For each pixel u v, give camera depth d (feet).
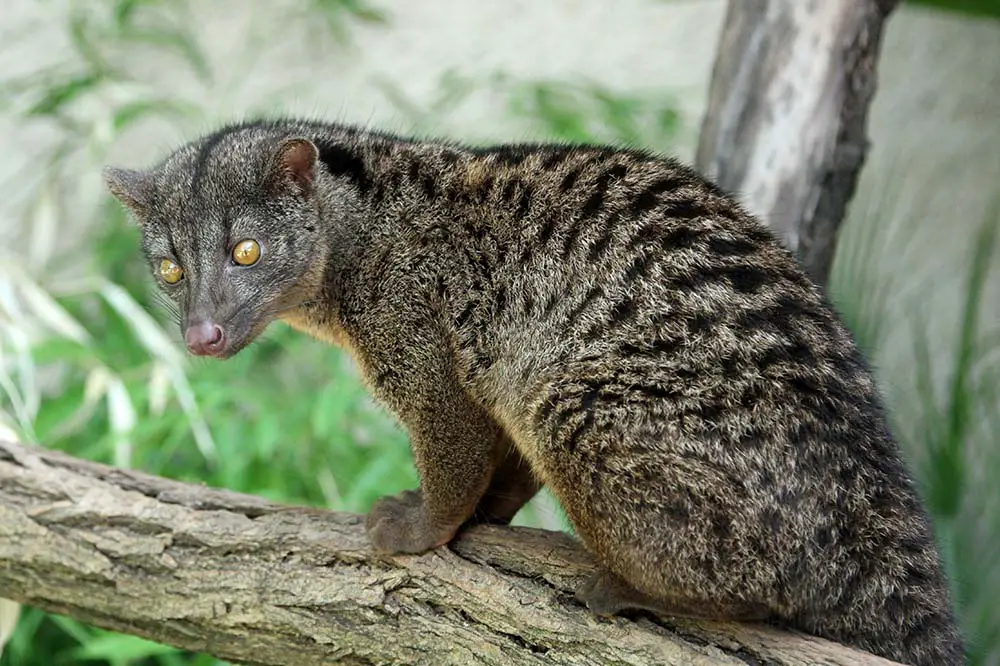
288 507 20.84
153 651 27.66
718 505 17.20
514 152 21.18
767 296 18.34
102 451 31.81
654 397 17.80
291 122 23.70
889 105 46.29
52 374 39.88
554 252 19.53
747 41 25.44
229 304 20.94
